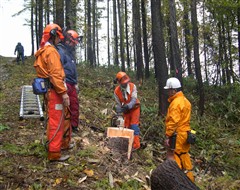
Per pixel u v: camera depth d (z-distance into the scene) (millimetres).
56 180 4234
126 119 6309
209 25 16250
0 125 6004
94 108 8625
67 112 5043
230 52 14945
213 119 11656
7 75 15469
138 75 16484
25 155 4871
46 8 19125
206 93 14523
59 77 4387
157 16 9930
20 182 4082
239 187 5691
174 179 2580
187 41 19547
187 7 15977
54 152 4609
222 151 8273
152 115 9578
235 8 12461
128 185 4574
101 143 5859
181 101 5023
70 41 5586
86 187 4215
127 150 5699
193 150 7980
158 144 7297
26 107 7324
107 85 12680
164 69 9711
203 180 5992
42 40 4613
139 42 16562
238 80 14383
